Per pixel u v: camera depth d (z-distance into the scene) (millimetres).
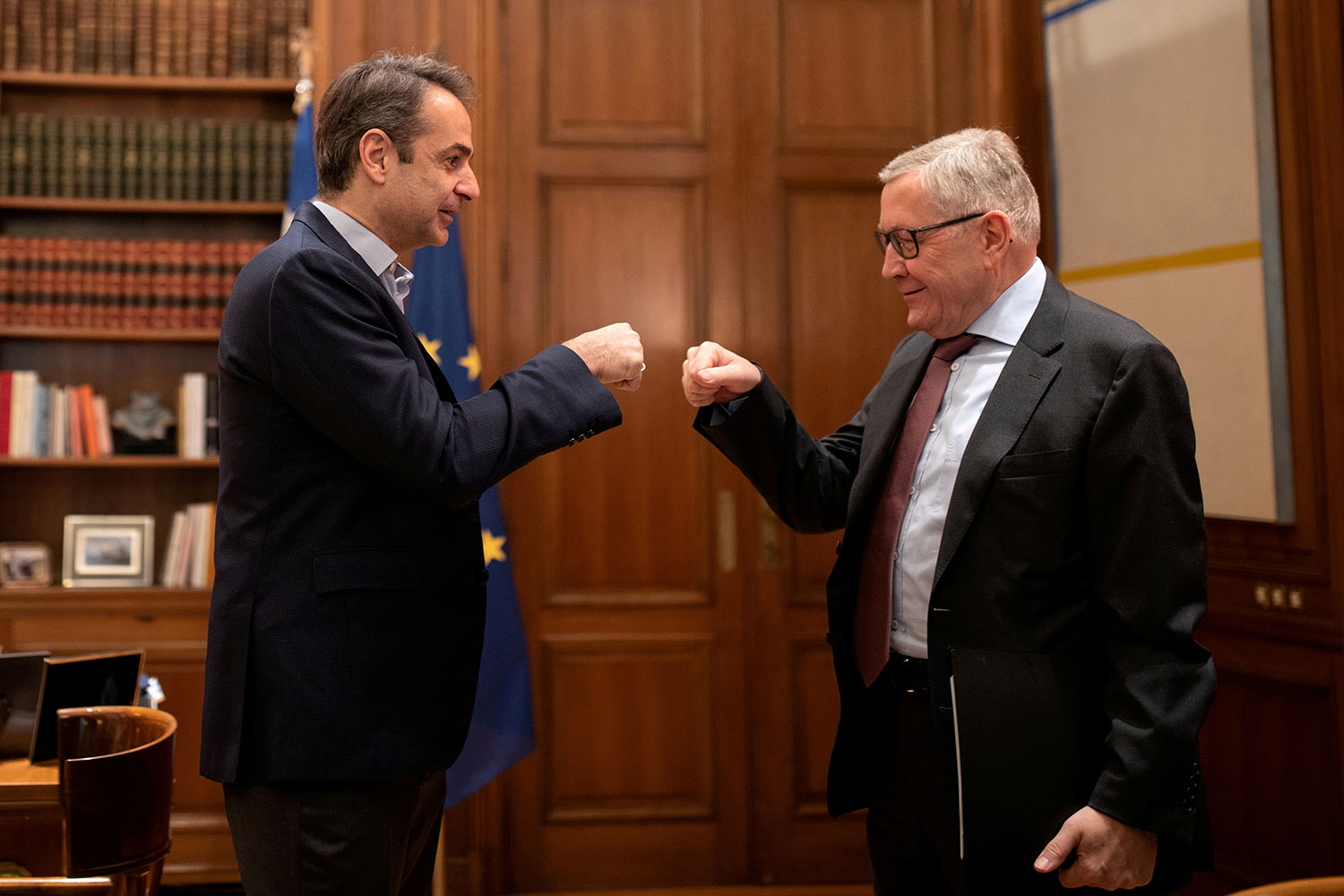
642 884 3281
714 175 3398
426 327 2994
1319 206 2377
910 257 1485
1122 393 1316
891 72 3441
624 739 3314
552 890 3252
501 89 3330
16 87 3365
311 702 1298
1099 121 3049
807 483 1692
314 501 1346
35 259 3223
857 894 3227
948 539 1407
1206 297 2668
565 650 3316
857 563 1600
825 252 3420
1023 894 1386
